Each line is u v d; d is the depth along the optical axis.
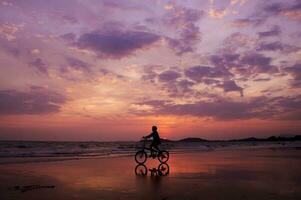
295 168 17.67
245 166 18.94
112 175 14.58
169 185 11.51
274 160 24.25
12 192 9.98
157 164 20.64
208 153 37.84
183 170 16.78
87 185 11.50
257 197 9.14
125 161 23.14
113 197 9.27
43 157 27.83
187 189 10.63
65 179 13.10
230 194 9.65
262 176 14.09
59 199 8.96
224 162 22.31
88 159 25.36
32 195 9.52
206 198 9.06
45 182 12.23
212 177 13.79
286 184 11.63
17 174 14.62
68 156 30.00
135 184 11.76
